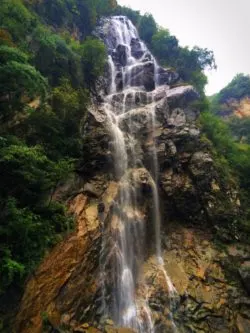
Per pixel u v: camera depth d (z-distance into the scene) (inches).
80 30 1483.8
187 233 856.9
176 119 986.1
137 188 786.2
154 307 621.0
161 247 802.8
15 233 439.5
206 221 871.1
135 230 732.7
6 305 418.6
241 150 1202.0
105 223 639.1
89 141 754.8
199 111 1168.8
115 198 711.7
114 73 1296.8
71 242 528.1
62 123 695.7
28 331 424.5
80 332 482.6
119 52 1448.1
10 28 789.9
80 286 528.7
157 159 880.3
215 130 1153.4
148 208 801.6
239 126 2102.6
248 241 840.3
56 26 1280.8
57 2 1317.7
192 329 603.5
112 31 1622.8
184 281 701.3
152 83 1278.3
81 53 1077.1
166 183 859.4
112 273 620.4
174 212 877.2
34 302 444.5
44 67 842.8
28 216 448.5
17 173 478.3
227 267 765.9
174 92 1114.1
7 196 478.3
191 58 1603.1
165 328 591.8
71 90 777.6
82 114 763.4
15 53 581.0
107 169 766.5
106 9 1785.2
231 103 2546.8
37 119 630.5
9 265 396.2
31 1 1177.4
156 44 1689.2
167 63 1617.9
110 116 892.6
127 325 584.7
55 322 464.1
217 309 652.7
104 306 571.5
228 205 891.4
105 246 618.8
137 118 933.8
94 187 698.8
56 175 534.0
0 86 553.0
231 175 1014.4
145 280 680.4
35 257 452.8
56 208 537.3
